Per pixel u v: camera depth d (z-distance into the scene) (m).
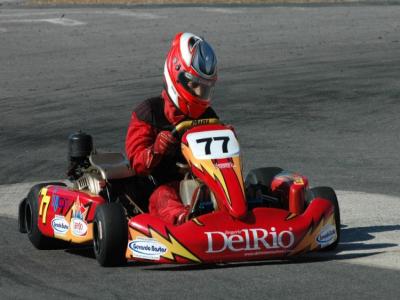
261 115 51.69
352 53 72.25
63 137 47.72
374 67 65.81
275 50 74.69
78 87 62.00
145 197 26.94
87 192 26.50
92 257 26.05
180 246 22.81
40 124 50.94
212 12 98.94
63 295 20.95
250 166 40.22
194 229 23.02
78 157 28.53
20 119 52.41
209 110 26.75
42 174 40.12
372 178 37.38
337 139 45.62
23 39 84.44
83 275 23.14
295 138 46.03
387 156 41.75
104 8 106.38
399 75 62.47
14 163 42.31
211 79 25.81
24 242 28.69
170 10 101.75
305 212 24.02
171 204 25.06
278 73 64.75
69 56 75.00
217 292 20.58
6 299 20.78
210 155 24.31
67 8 108.00
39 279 22.91
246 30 85.69
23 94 60.25
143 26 90.06
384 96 56.06
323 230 23.95
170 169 26.44
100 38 83.62
